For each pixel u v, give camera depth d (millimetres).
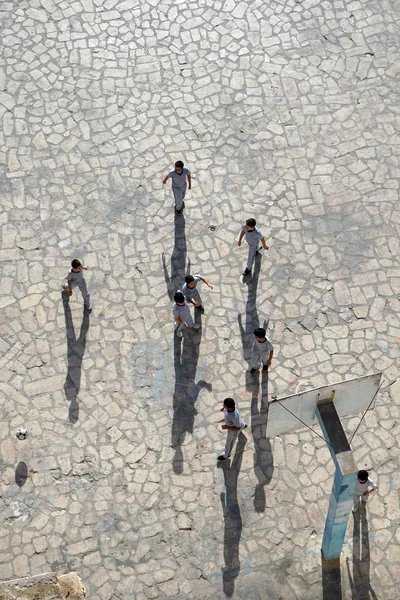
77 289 16312
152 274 16516
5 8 19984
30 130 18281
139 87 18875
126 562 13625
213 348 15672
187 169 16469
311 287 16328
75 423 14875
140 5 20031
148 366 15484
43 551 13695
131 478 14352
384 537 13789
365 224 17062
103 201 17375
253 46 19469
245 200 17391
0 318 15977
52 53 19312
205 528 13906
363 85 18891
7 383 15273
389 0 20109
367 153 17953
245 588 13430
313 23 19797
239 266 16609
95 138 18188
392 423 14812
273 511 14055
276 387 15234
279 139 18172
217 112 18531
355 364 15430
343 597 13336
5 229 17016
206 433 14805
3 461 14500
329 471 14375
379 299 16156
